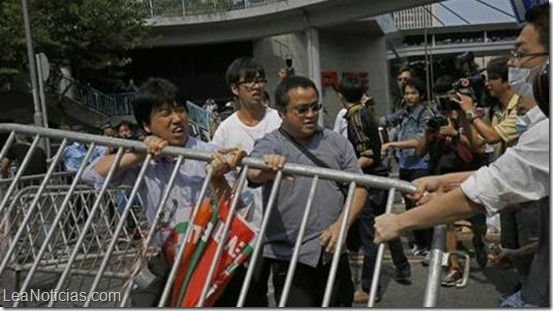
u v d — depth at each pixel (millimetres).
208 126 19938
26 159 3414
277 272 3090
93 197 4637
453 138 5574
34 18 18688
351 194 2520
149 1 25422
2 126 3434
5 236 4230
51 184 4715
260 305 3217
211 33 26328
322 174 2584
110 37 21016
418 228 2201
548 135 1971
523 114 3645
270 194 2717
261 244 2684
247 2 24781
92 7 20188
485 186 2049
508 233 4301
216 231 2756
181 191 3037
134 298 3109
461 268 5324
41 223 4500
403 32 35594
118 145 3004
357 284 5129
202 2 25203
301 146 3154
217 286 2705
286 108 3125
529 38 2350
